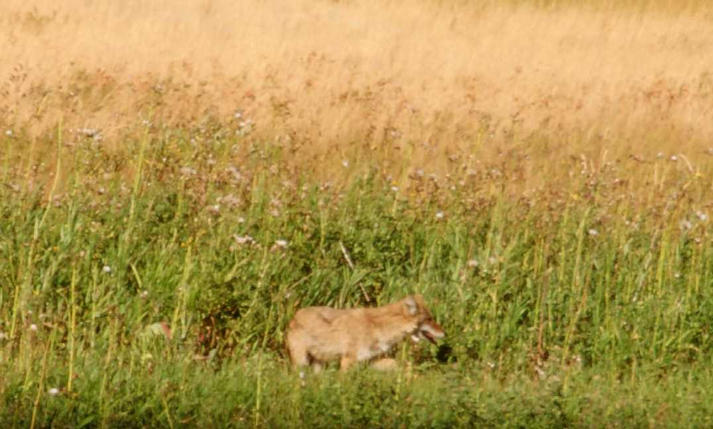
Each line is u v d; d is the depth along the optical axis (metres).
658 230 17.62
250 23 41.72
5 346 12.99
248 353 13.96
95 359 12.63
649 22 50.16
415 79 33.84
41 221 15.39
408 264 16.81
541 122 28.58
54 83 27.52
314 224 16.59
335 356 14.47
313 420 11.70
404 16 47.47
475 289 15.55
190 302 14.34
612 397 12.90
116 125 23.58
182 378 12.17
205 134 20.02
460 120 28.34
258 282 14.63
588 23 48.88
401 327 14.56
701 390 13.31
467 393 12.22
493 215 17.78
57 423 11.41
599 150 26.95
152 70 30.92
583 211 18.27
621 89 34.47
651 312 15.62
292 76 31.89
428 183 18.91
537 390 12.70
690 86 36.00
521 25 47.34
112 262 14.88
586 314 15.69
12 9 38.31
